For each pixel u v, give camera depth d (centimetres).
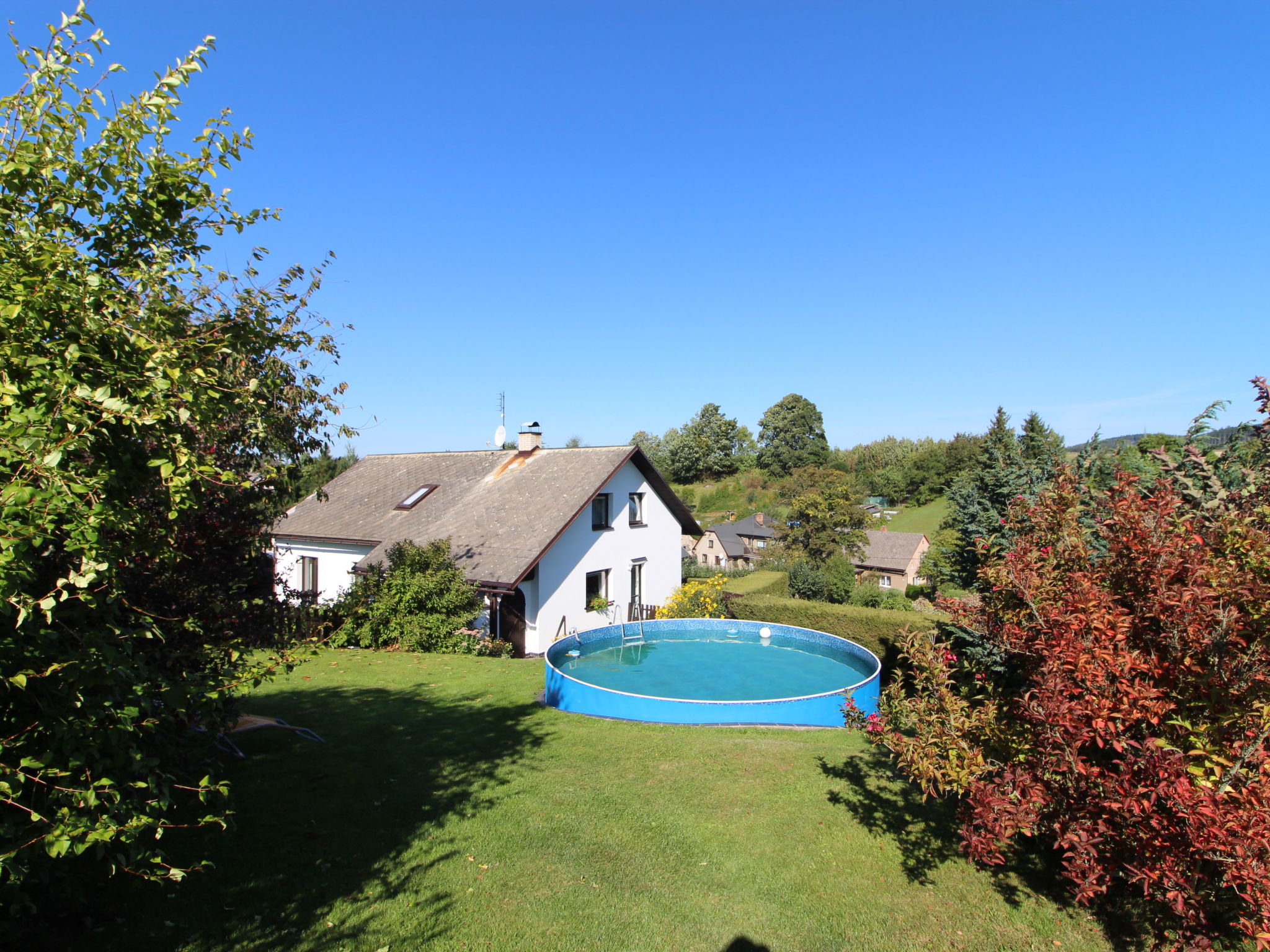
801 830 757
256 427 636
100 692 402
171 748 498
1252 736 442
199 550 685
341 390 810
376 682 1456
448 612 1908
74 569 388
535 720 1209
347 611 1833
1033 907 592
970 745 582
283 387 696
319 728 1084
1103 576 556
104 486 364
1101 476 1027
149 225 466
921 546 5928
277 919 562
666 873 665
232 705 724
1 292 351
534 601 2089
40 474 320
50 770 344
